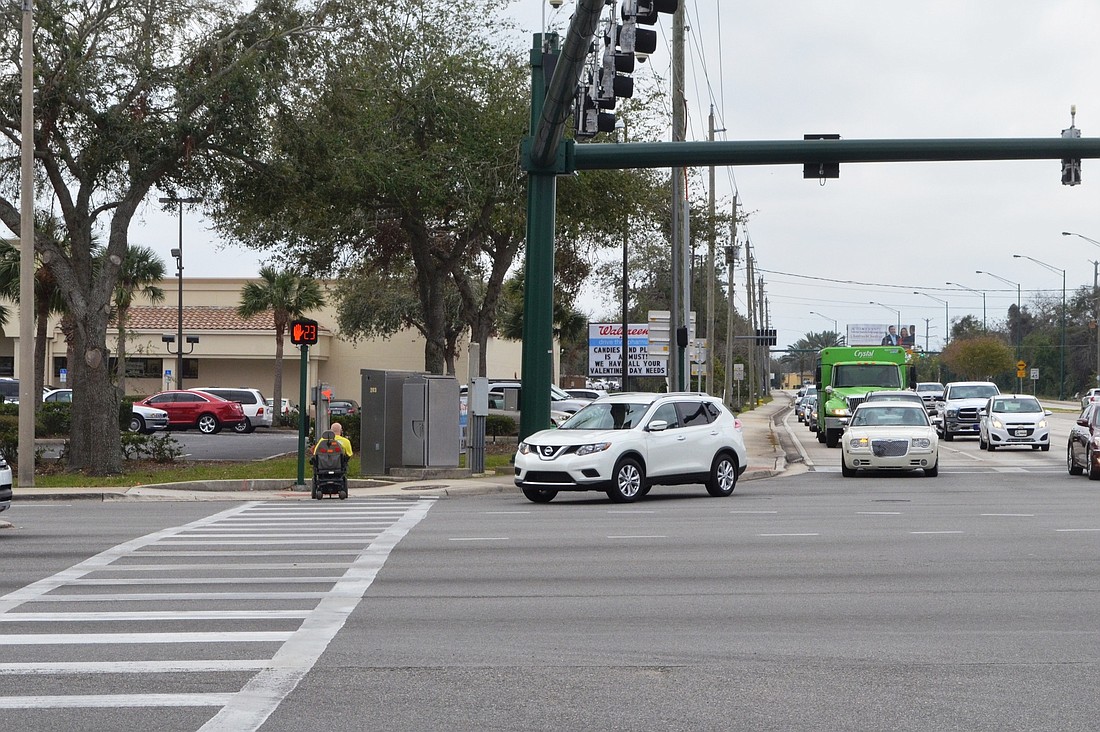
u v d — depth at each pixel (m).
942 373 178.12
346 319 80.62
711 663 11.16
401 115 44.50
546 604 14.33
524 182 44.78
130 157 35.38
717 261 87.88
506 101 45.19
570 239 54.22
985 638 12.28
